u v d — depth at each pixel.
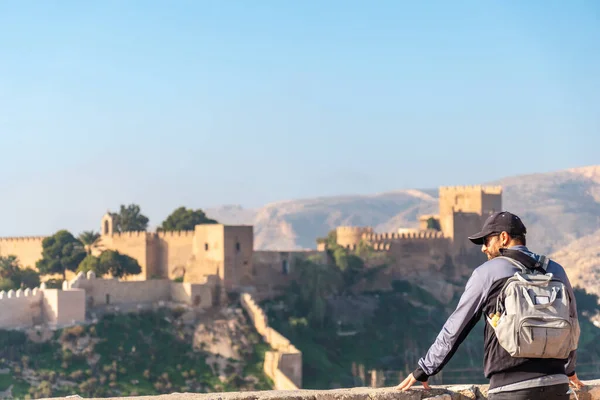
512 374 11.16
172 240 133.88
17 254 148.25
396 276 157.00
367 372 121.38
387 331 137.62
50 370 94.88
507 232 11.91
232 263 125.50
